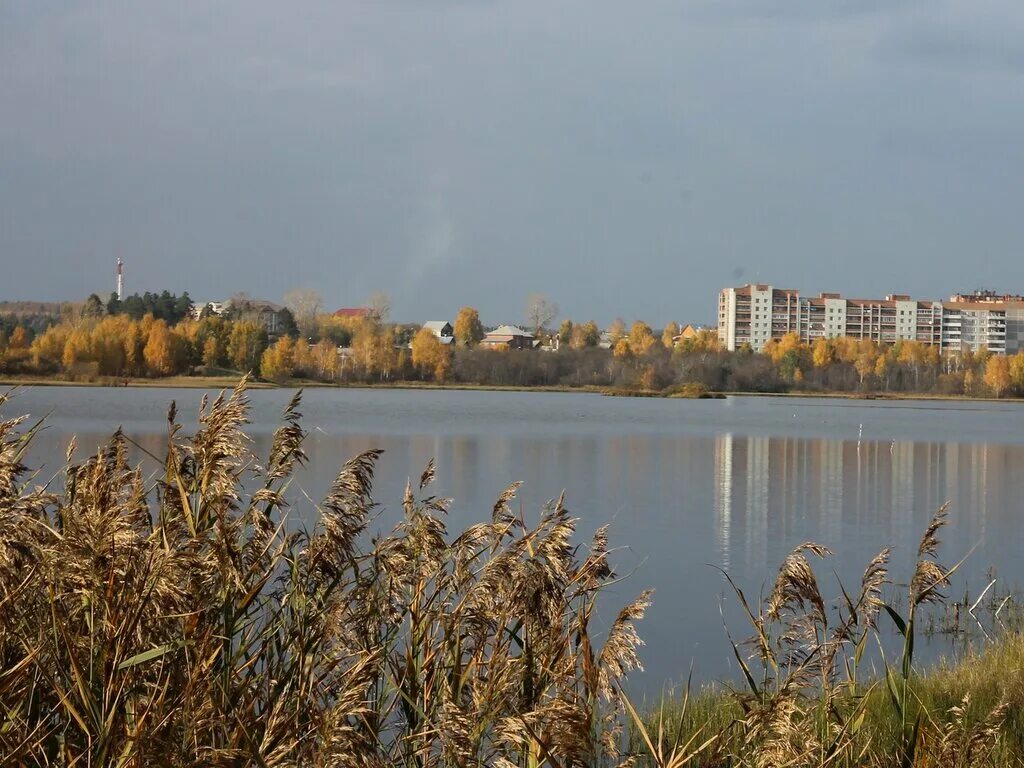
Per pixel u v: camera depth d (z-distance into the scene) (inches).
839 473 1875.0
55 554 149.3
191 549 159.8
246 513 181.5
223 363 5541.3
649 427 3093.0
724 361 6702.8
